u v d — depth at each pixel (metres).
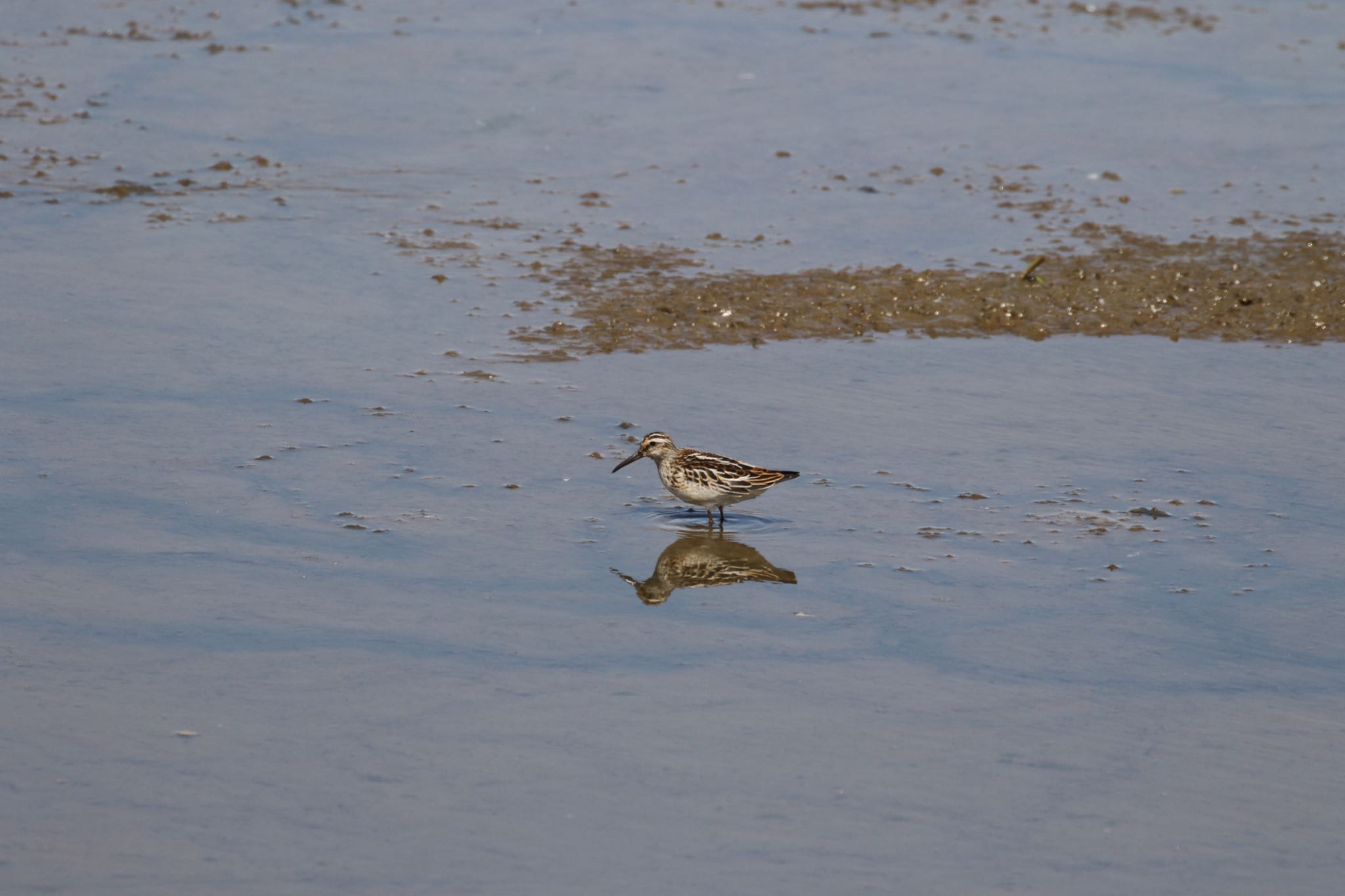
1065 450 16.53
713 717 10.94
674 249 23.52
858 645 12.16
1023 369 19.31
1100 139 30.42
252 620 12.19
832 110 32.16
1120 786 10.18
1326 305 21.59
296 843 9.27
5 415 16.45
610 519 14.63
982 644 12.20
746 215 25.33
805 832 9.55
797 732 10.77
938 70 35.59
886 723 10.92
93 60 33.56
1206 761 10.51
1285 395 18.42
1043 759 10.48
